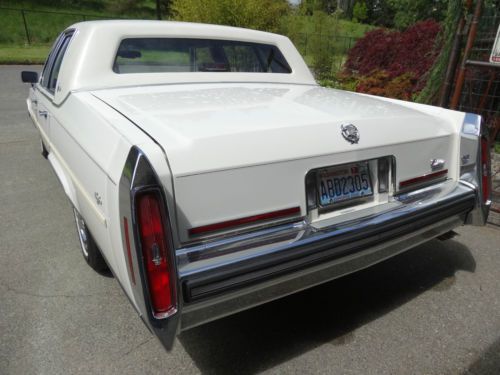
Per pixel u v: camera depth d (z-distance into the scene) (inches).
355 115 83.7
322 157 74.2
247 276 64.8
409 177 87.7
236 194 67.0
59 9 1114.7
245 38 132.6
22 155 218.1
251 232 69.8
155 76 114.3
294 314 96.9
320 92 113.3
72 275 110.8
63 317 94.1
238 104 88.4
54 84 127.5
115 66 110.3
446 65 230.7
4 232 135.3
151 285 59.6
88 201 82.3
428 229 87.1
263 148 68.8
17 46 806.5
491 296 104.0
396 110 92.7
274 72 139.3
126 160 60.9
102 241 77.1
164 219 59.3
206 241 66.2
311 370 80.3
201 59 125.4
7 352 83.4
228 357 83.4
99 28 110.2
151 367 80.5
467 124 95.6
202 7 389.1
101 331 89.8
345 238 73.6
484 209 99.0
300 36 486.0
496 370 80.4
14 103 350.9
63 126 103.9
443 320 94.9
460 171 96.3
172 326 61.2
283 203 71.8
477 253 125.0
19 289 104.3
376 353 84.7
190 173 62.4
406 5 621.3
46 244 127.7
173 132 67.1
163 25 119.6
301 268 69.9
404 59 316.8
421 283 109.6
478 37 217.9
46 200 162.1
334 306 100.1
